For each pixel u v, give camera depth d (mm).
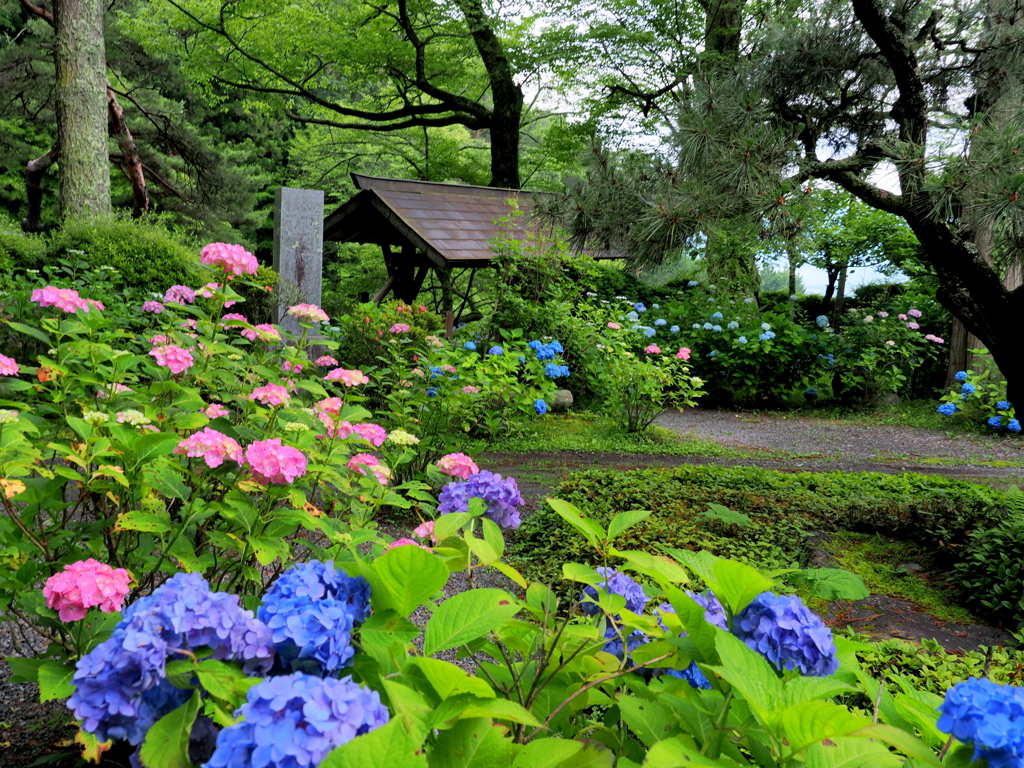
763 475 5840
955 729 953
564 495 5164
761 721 949
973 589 3947
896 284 14938
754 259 13703
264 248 28750
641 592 1690
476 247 11391
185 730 927
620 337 10320
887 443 9578
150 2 20625
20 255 9070
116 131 15164
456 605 1118
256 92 21359
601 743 1237
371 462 2580
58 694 1614
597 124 18297
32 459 2053
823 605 3877
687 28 16844
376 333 8000
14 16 22422
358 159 26812
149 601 1057
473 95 22859
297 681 827
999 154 3572
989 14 4426
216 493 2445
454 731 953
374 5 18531
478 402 6441
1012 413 10195
